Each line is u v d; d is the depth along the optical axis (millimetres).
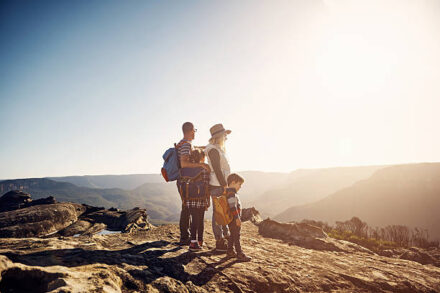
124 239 3926
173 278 2477
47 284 1744
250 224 7246
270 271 3094
